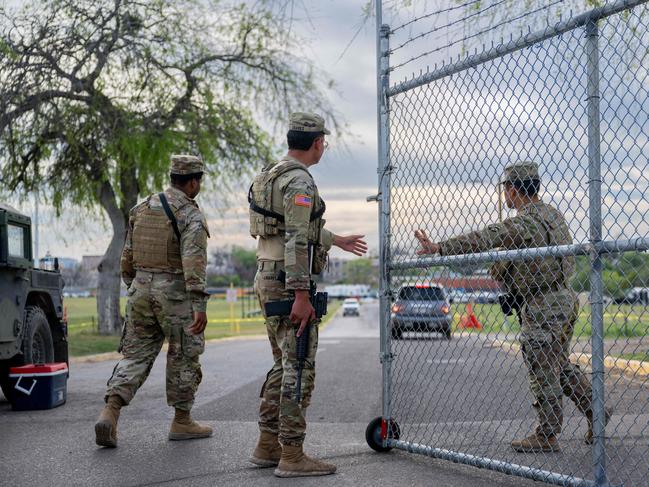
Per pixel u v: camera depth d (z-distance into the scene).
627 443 5.11
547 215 4.80
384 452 5.12
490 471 4.50
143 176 20.55
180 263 5.71
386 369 5.06
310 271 4.64
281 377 4.82
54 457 5.30
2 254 7.18
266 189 4.66
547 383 4.89
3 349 7.37
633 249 3.59
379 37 5.10
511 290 4.87
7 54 18.56
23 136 19.25
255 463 4.83
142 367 5.69
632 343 6.43
